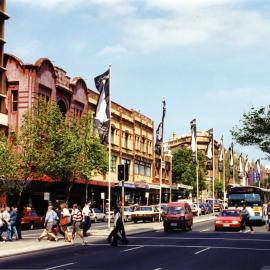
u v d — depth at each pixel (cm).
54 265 1698
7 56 4947
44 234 2625
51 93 5206
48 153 4031
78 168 4434
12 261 1838
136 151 7538
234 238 2931
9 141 4772
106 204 6194
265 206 4478
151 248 2327
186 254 2062
